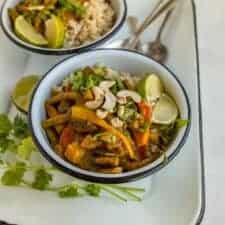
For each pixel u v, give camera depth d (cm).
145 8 53
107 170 36
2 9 51
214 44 49
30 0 52
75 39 51
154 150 38
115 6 52
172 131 39
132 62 43
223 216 37
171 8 51
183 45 48
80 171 35
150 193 37
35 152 40
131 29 51
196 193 37
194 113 41
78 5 51
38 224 36
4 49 50
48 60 48
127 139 37
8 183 37
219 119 43
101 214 36
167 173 38
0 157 40
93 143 37
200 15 52
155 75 41
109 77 41
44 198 37
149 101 40
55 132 39
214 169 40
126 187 37
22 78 46
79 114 38
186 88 43
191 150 39
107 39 47
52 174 38
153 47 49
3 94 46
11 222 36
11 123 41
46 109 41
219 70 47
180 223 35
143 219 36
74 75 42
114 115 38
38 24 50
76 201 37
